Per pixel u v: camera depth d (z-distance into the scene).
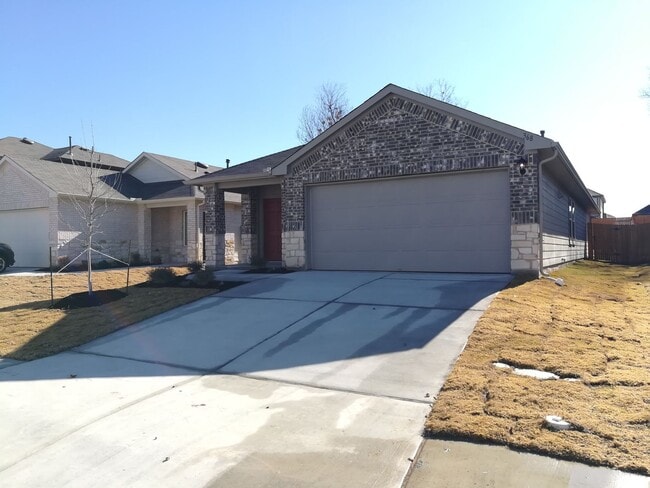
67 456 3.95
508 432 3.92
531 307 8.23
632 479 3.27
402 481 3.40
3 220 21.69
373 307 8.62
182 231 24.45
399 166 12.67
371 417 4.47
